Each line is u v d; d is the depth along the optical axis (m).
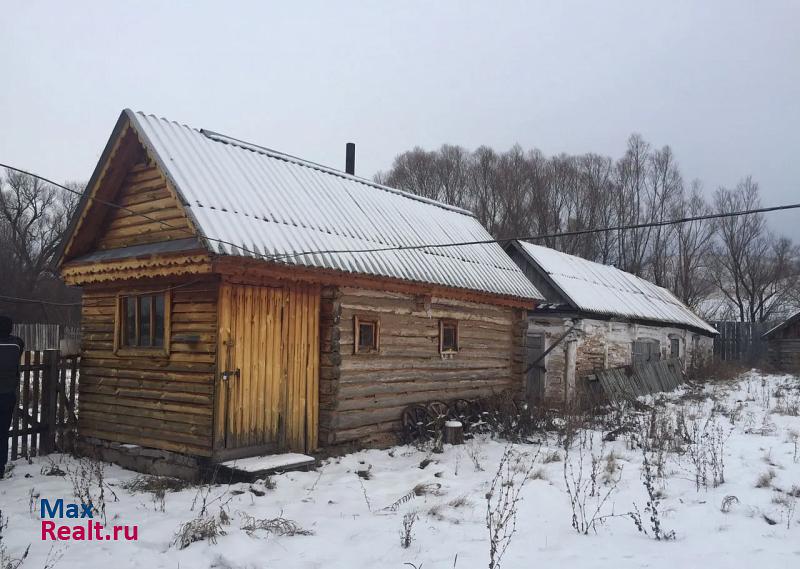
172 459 9.16
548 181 49.41
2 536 5.96
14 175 43.88
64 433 10.77
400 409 11.60
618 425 12.91
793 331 26.44
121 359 10.14
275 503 7.42
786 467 9.11
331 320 10.18
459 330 13.20
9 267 41.34
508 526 6.54
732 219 45.62
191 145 10.25
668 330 24.80
